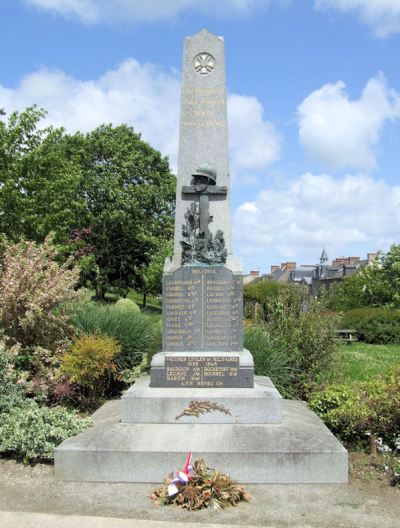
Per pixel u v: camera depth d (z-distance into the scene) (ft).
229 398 22.26
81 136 108.99
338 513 17.10
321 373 32.86
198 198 26.32
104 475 19.74
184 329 24.81
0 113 55.01
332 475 19.66
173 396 22.40
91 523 15.74
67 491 18.74
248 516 16.80
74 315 35.86
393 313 80.43
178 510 17.16
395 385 24.63
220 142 26.71
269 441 20.44
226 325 24.76
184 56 26.94
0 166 63.21
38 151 63.57
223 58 26.91
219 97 26.86
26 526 15.48
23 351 31.83
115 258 118.42
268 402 22.20
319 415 25.43
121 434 21.01
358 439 24.23
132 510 17.13
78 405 30.66
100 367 29.81
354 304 107.14
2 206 61.82
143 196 109.91
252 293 113.39
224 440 20.47
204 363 23.70
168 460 19.70
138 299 157.17
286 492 18.85
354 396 25.45
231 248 26.17
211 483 17.90
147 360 33.19
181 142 26.71
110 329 34.58
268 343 31.83
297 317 35.14
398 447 21.93
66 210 71.26
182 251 25.48
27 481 19.47
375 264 114.62
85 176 106.63
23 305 32.17
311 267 265.34
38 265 33.53
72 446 20.08
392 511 17.30
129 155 111.34
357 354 58.70
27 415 22.40
